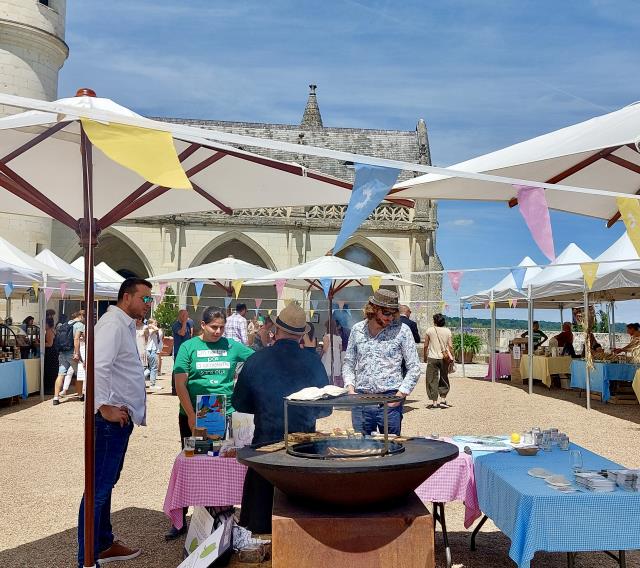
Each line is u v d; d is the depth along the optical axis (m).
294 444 3.03
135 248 27.89
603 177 4.91
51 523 4.79
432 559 2.65
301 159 31.08
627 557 4.09
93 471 3.20
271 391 3.62
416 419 9.94
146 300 3.91
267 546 3.70
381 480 2.57
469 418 10.03
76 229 3.35
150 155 2.36
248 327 15.59
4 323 13.80
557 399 12.60
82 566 3.60
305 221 28.88
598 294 14.02
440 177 4.22
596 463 3.69
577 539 2.99
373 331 4.83
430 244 29.17
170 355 23.73
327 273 10.68
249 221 28.61
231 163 4.30
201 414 4.23
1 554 4.16
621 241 10.91
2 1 20.86
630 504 3.02
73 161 4.22
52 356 13.02
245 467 3.90
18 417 9.81
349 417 9.78
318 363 3.73
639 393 10.76
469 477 3.93
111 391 3.74
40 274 11.29
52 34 21.94
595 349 13.90
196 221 28.23
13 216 22.83
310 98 40.41
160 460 6.88
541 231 2.64
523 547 3.02
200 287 15.10
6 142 3.81
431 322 28.70
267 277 11.11
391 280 12.23
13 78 21.25
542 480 3.32
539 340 16.88
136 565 3.95
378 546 2.63
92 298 3.29
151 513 5.01
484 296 15.92
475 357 23.81
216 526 3.79
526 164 3.88
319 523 2.63
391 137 33.09
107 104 3.84
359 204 2.47
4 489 5.72
